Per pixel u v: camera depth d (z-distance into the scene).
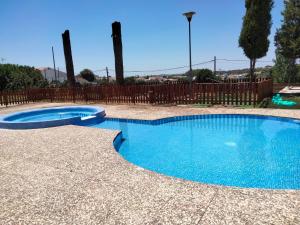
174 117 10.88
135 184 4.30
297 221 3.10
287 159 6.45
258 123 10.06
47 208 3.64
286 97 15.38
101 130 8.66
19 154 6.26
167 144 8.03
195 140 8.31
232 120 10.68
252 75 20.19
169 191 4.00
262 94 13.64
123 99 16.33
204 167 6.14
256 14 18.70
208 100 13.57
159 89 14.81
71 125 9.74
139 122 10.58
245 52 19.77
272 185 5.07
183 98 14.20
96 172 4.89
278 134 8.62
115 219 3.29
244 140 8.13
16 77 34.25
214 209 3.43
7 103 18.61
